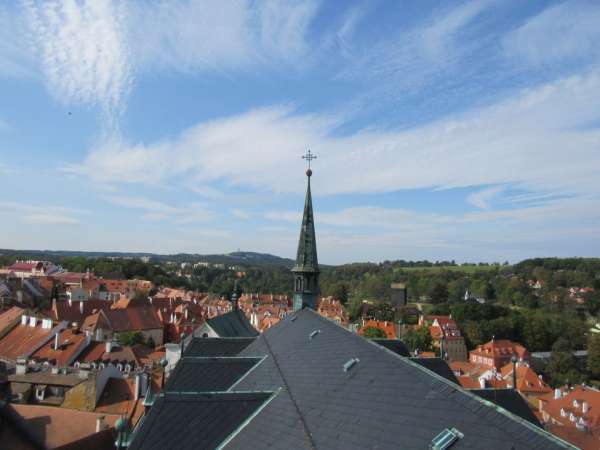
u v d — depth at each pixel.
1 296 165.88
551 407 92.12
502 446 13.69
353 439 18.78
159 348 108.12
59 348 94.94
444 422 16.34
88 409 62.22
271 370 34.44
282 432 23.05
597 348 160.12
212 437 25.70
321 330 37.22
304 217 56.34
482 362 160.12
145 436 25.27
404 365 21.92
